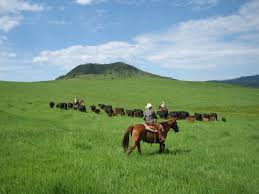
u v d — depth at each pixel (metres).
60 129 26.31
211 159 14.54
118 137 21.00
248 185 10.12
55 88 89.00
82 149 15.64
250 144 21.02
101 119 39.16
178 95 84.56
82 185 8.95
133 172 10.86
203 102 75.69
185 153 15.98
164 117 45.41
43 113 42.38
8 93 70.75
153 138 15.34
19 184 9.07
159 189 8.99
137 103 70.25
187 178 10.51
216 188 9.42
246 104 75.50
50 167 11.12
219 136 24.91
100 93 82.75
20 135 20.45
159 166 12.07
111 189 8.86
